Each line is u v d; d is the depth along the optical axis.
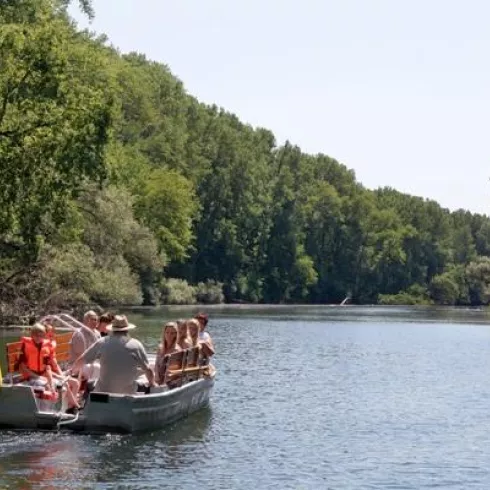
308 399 26.38
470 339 59.69
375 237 163.12
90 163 31.88
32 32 31.31
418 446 19.25
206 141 138.12
